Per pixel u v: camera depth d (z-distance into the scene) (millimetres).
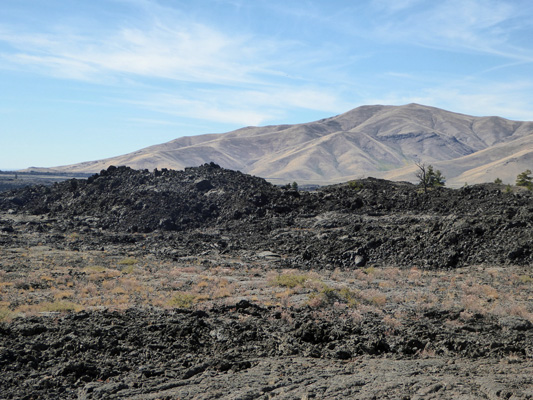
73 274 42688
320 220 75312
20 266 46062
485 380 14977
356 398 13664
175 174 106188
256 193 88938
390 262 51688
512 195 72812
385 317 25672
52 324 21719
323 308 28406
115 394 14703
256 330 22781
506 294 33250
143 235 76250
